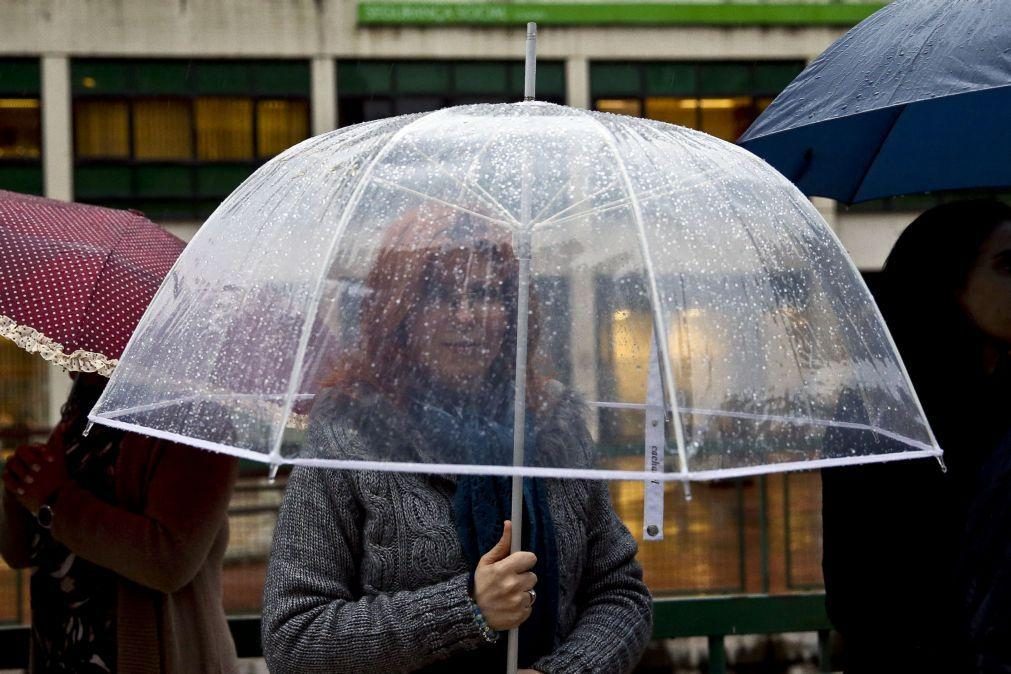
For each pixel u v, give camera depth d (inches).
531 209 72.9
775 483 236.4
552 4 780.6
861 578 96.3
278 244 76.8
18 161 756.6
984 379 99.5
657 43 787.4
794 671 199.5
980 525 90.0
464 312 71.1
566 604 86.3
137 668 109.3
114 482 111.1
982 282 99.2
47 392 673.0
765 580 216.8
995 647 88.0
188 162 767.1
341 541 83.7
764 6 789.2
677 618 136.7
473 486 83.3
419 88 779.4
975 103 128.7
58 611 111.7
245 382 72.8
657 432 68.0
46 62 749.9
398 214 74.0
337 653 79.1
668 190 75.0
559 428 69.2
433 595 79.4
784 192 82.7
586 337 70.1
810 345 74.7
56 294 101.7
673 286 70.9
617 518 93.2
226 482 110.5
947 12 105.7
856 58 110.8
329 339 71.8
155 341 80.5
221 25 761.0
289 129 773.9
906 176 135.5
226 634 120.6
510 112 80.1
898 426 77.4
